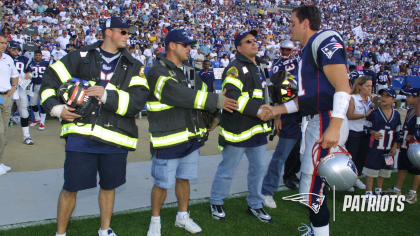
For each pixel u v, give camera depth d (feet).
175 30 10.18
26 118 21.08
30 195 13.14
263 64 12.30
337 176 7.79
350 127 15.17
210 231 10.98
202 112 10.91
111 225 11.06
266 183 13.35
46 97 8.77
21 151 19.42
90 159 9.10
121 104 8.97
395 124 13.96
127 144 9.48
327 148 8.18
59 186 14.19
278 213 12.68
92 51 9.42
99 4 72.08
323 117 8.30
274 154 13.52
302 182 8.77
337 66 7.64
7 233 10.17
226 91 11.03
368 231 11.39
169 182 10.05
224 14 92.22
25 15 59.00
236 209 12.82
